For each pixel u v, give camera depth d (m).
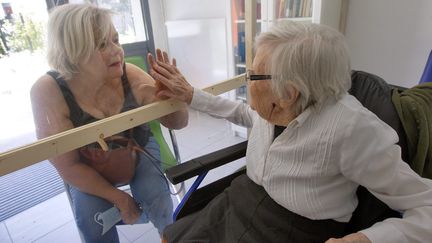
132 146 1.02
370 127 0.60
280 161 0.73
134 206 1.06
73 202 1.00
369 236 0.57
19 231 1.56
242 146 0.97
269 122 0.77
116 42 0.92
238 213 0.80
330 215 0.69
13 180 2.03
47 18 0.85
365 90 0.81
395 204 0.61
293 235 0.72
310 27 0.64
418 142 0.70
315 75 0.61
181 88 0.92
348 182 0.68
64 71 0.87
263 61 0.66
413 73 1.79
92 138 0.72
